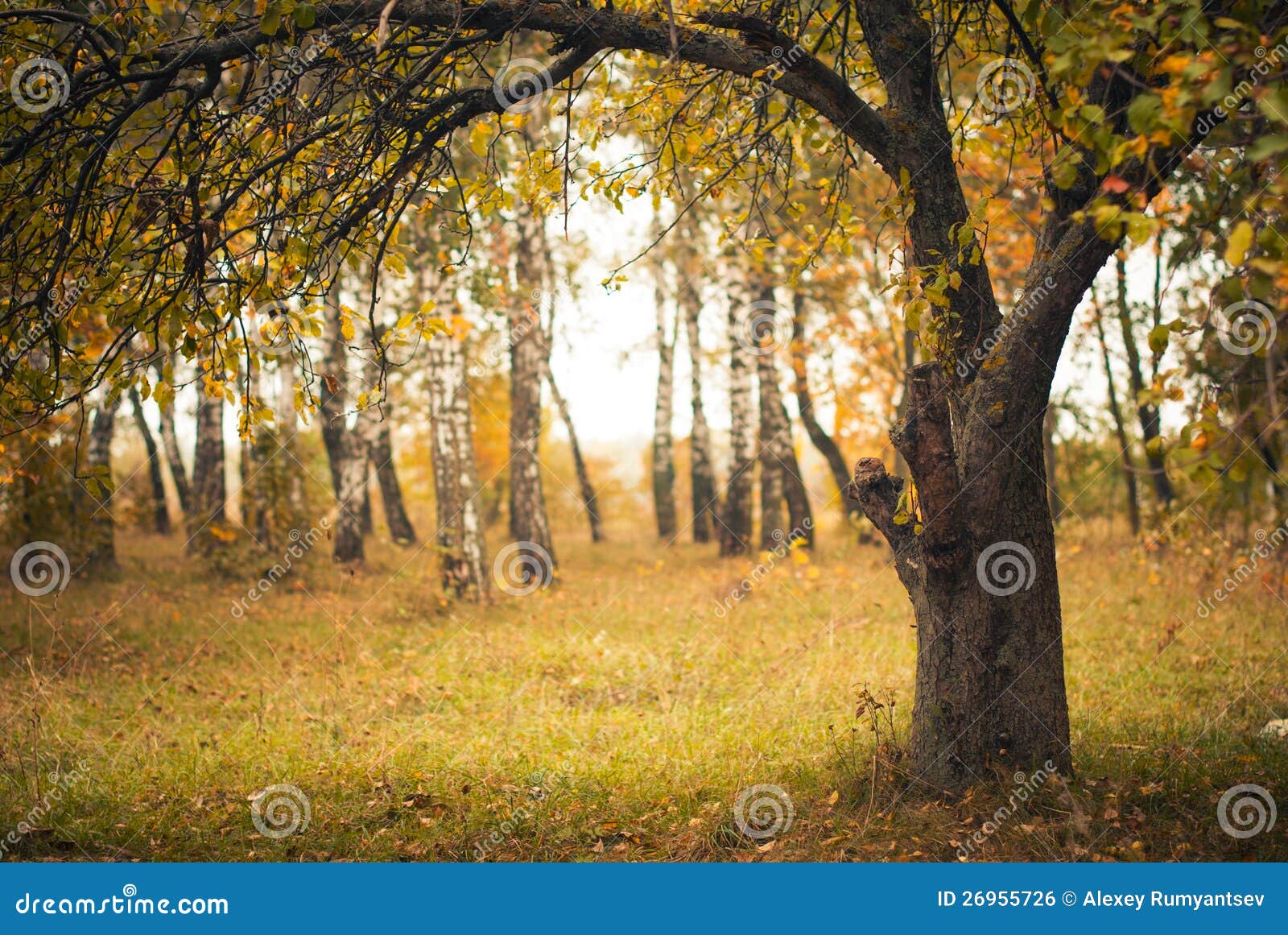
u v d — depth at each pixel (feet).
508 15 17.16
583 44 17.66
